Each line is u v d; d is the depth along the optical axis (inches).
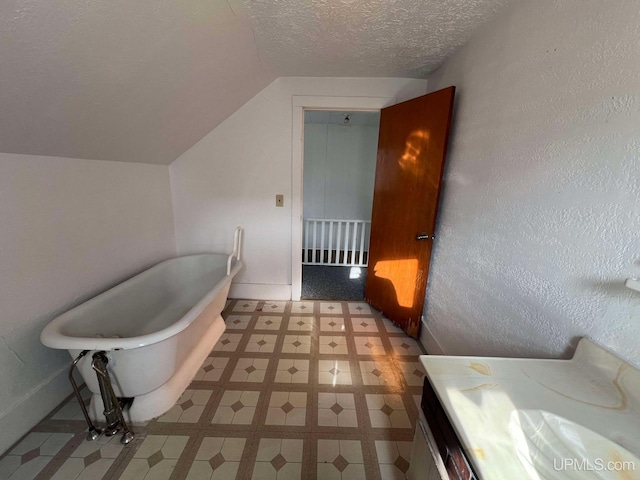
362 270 157.2
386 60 79.5
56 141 55.9
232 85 81.2
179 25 47.8
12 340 52.7
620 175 31.8
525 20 47.2
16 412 52.4
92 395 57.7
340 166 174.4
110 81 49.3
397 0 51.9
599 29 34.1
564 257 39.1
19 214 53.7
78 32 37.1
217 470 48.7
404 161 88.7
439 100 74.0
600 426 28.1
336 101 96.6
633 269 30.9
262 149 102.3
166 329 54.2
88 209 69.8
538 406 30.0
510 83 50.9
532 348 45.1
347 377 72.4
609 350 33.7
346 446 53.7
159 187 99.7
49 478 46.6
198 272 104.3
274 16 57.9
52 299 60.8
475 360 37.2
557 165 40.3
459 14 55.5
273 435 55.5
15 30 32.1
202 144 102.3
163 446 52.5
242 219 109.4
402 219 91.7
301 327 96.5
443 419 31.2
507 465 24.0
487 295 57.1
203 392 65.9
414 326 89.7
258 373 72.9
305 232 168.6
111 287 78.5
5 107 41.2
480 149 60.6
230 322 98.6
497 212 54.0
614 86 32.4
